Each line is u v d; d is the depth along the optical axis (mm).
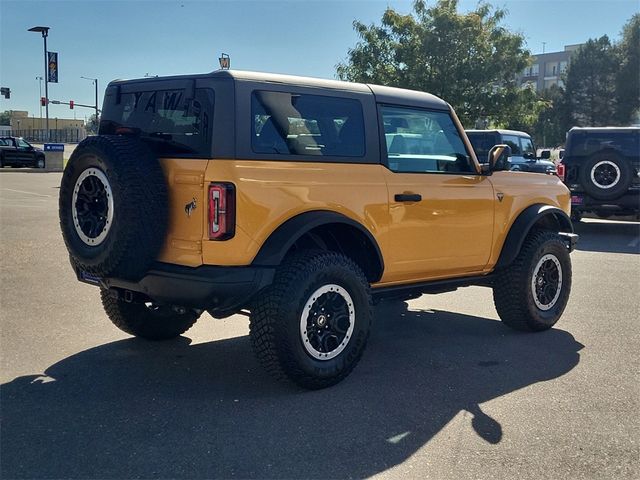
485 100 24328
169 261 4375
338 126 4836
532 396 4570
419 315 6969
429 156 5480
